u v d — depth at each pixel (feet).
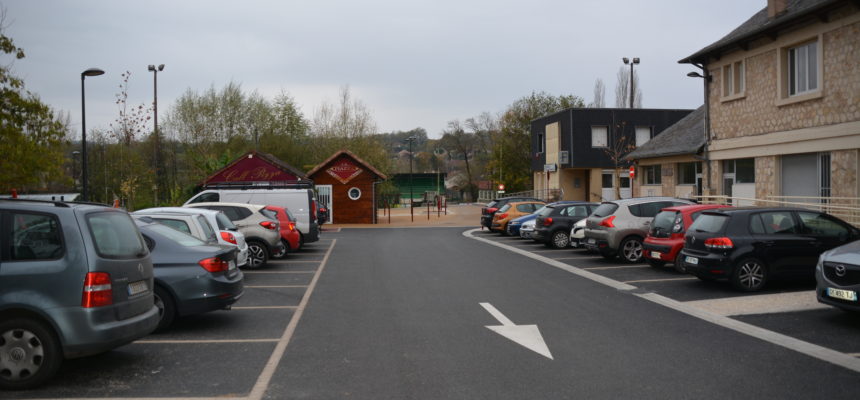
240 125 167.12
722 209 37.22
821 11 52.47
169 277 26.68
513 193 191.11
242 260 41.57
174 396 18.08
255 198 66.28
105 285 19.24
